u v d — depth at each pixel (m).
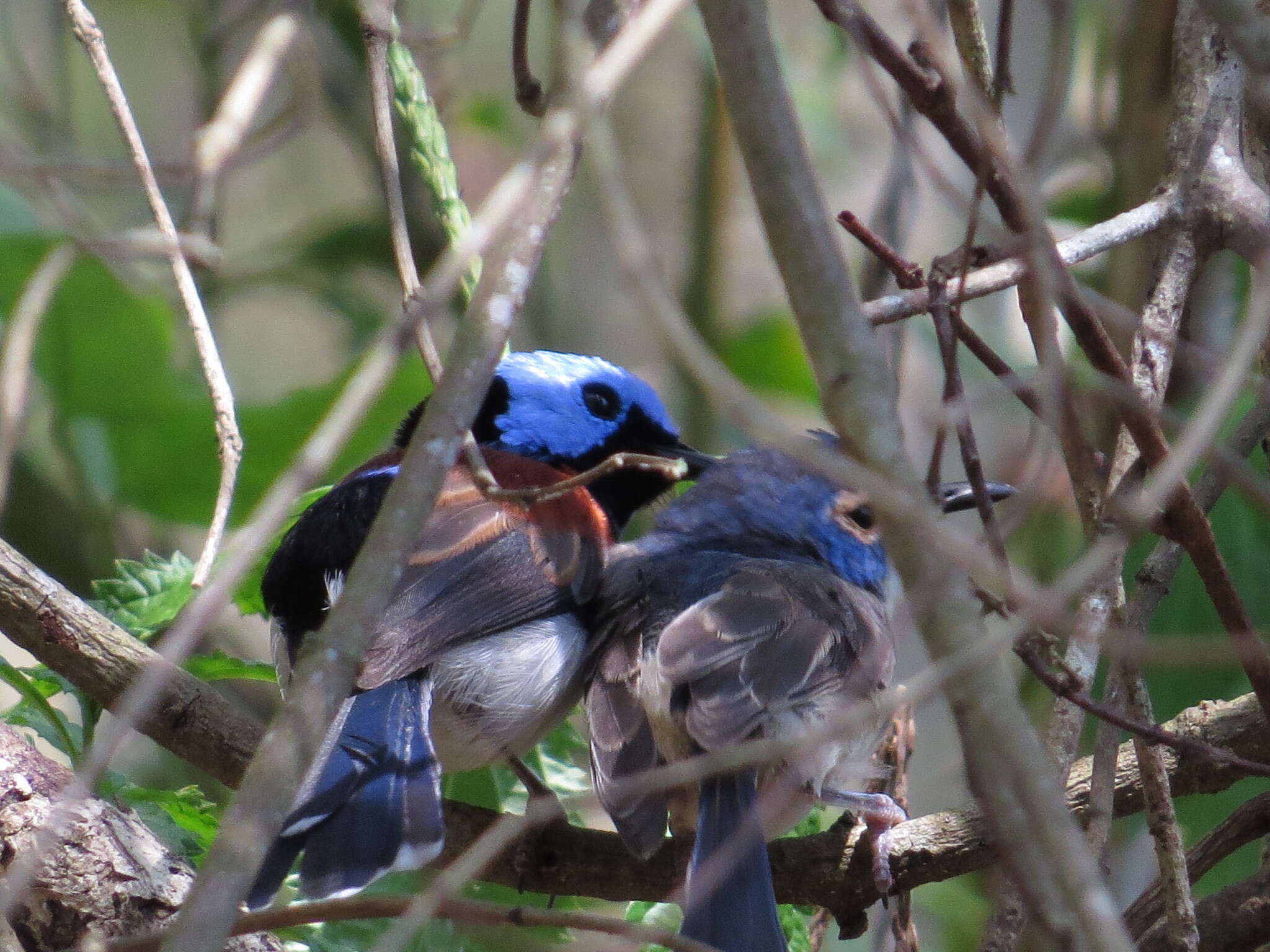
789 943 9.85
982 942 8.08
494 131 17.22
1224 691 10.38
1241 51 5.87
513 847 9.23
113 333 13.20
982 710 5.25
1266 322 6.23
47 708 8.16
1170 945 7.78
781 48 15.49
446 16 17.77
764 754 6.69
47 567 13.59
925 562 5.33
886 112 7.34
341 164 19.59
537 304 15.76
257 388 17.92
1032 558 12.32
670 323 5.46
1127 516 6.03
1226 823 8.65
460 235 10.23
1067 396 7.43
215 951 4.86
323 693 5.40
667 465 6.62
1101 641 6.96
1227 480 8.54
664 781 6.72
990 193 7.83
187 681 9.03
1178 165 8.69
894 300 8.02
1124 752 8.75
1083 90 14.28
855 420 5.37
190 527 13.96
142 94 18.47
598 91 5.60
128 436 13.54
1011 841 5.20
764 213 5.45
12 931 6.02
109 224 13.88
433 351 8.25
